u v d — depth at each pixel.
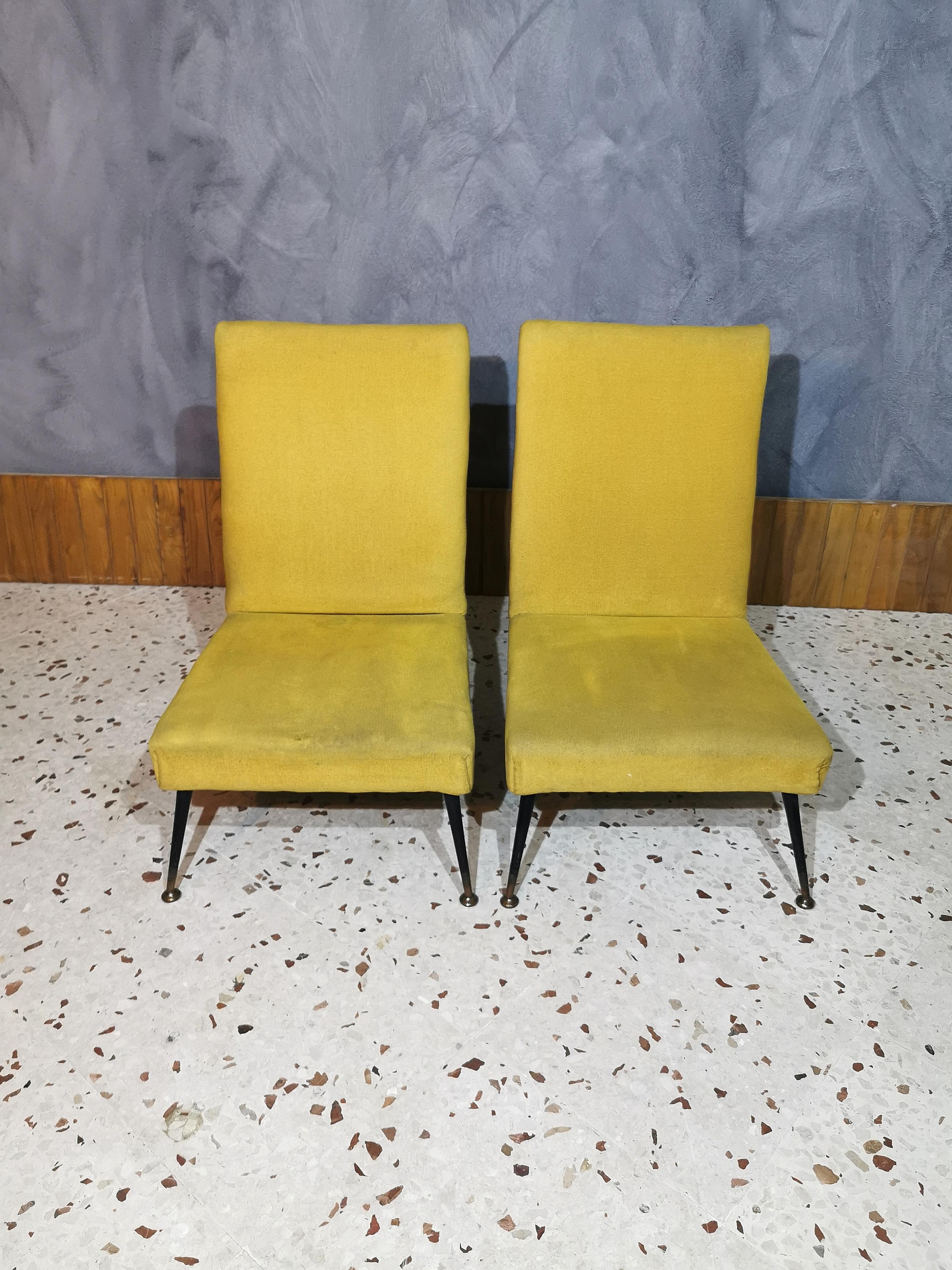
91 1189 1.26
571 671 1.76
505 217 2.38
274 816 1.94
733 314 2.46
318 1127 1.34
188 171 2.39
